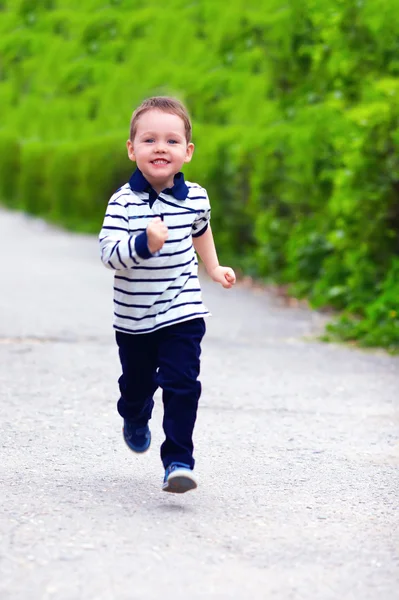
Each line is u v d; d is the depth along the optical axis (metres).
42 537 7.48
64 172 41.16
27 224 41.06
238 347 16.45
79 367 14.32
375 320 17.48
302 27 24.30
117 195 8.67
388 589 6.80
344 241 19.78
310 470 9.77
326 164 22.00
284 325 18.88
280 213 24.61
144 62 44.72
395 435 11.27
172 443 8.44
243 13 35.75
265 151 24.53
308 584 6.84
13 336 16.69
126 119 43.22
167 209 8.63
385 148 18.38
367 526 8.13
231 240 27.38
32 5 56.97
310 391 13.38
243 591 6.66
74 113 47.53
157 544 7.46
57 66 52.72
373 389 13.66
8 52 55.44
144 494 8.73
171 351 8.56
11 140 48.78
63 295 21.58
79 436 10.66
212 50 40.19
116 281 8.69
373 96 19.14
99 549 7.29
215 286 24.42
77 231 39.00
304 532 7.92
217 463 9.88
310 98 23.72
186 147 8.82
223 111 32.84
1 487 8.73
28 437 10.53
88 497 8.55
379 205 18.67
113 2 51.91
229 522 8.08
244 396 12.94
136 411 9.21
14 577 6.71
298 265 22.38
